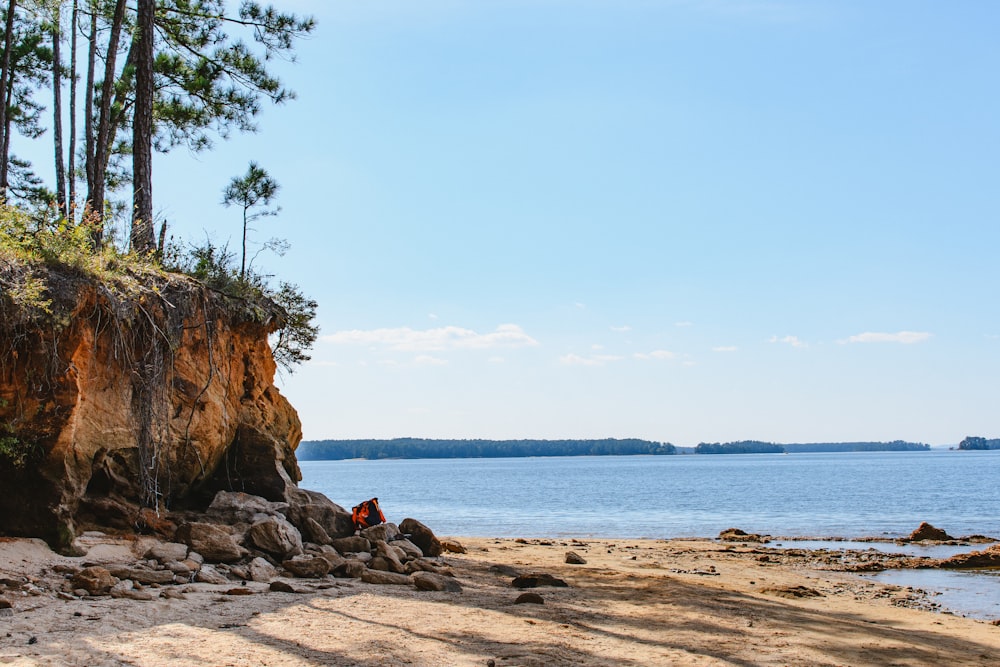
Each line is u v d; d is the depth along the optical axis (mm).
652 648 10734
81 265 14766
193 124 24562
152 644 9055
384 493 92438
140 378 16406
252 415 20016
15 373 13547
